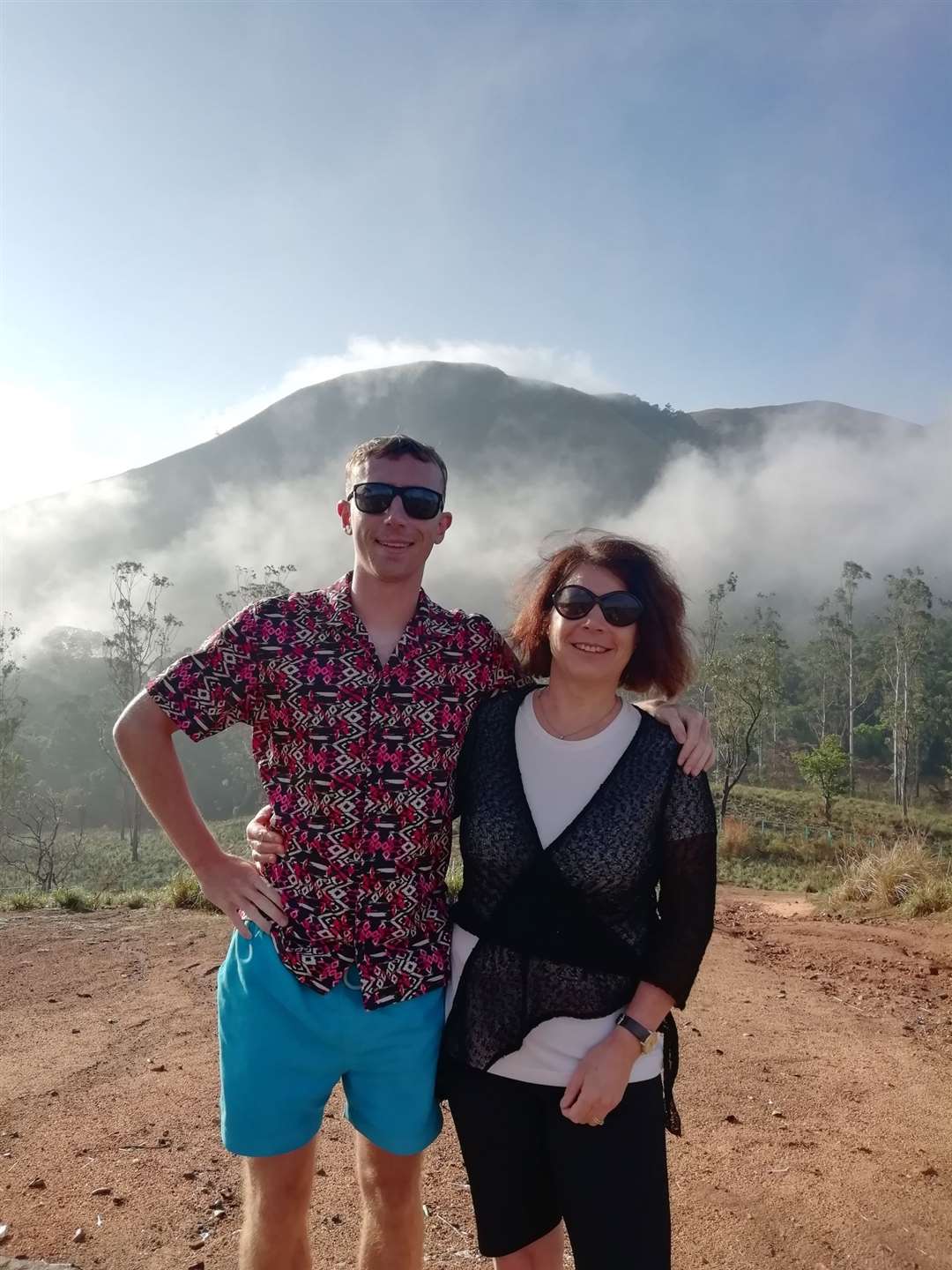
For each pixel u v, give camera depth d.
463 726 2.20
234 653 2.17
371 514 2.19
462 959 2.16
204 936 7.28
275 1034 2.13
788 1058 4.70
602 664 2.14
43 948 6.92
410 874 2.14
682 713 2.17
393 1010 2.11
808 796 48.56
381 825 2.10
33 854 41.72
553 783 2.12
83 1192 3.21
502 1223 2.08
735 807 43.84
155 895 9.88
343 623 2.17
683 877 2.02
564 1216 1.99
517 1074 2.05
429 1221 3.08
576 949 2.03
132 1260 2.80
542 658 2.38
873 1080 4.41
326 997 2.11
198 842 2.20
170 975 6.05
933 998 5.95
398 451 2.24
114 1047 4.68
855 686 76.12
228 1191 3.23
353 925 2.11
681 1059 4.63
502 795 2.13
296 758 2.14
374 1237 2.23
